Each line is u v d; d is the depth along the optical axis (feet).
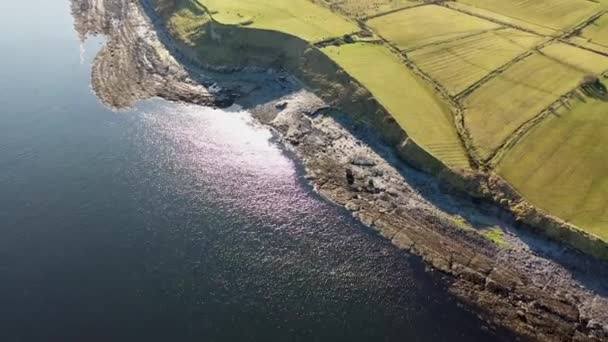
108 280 173.17
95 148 235.20
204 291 170.09
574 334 159.63
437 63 269.23
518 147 217.56
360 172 221.66
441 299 169.99
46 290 169.48
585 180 202.69
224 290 170.71
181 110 264.31
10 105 262.26
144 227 194.18
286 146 239.91
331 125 245.45
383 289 172.96
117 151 234.17
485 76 259.60
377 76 255.91
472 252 185.16
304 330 158.61
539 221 187.52
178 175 221.66
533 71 264.31
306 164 229.04
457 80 257.34
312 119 250.57
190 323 159.84
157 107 266.16
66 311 163.02
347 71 256.52
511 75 261.24
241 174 223.71
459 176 204.85
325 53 269.23
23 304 164.96
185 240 189.26
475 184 201.77
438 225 195.31
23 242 186.50
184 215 200.54
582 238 180.04
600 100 245.04
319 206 207.31
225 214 202.18
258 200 209.87
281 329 158.81
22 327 158.10
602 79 257.75
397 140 226.58
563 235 183.32
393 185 213.46
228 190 214.48
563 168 208.03
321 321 161.48
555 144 219.41
